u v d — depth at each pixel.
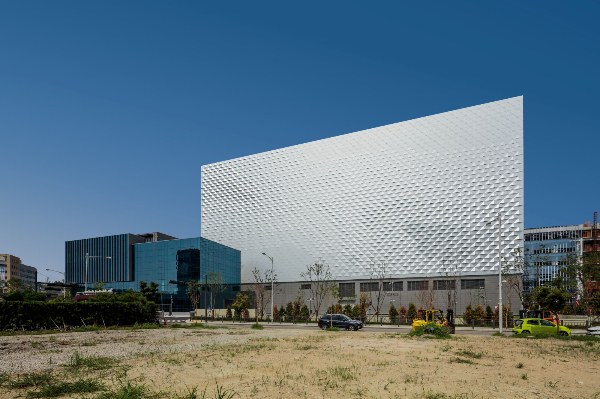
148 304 50.16
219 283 87.88
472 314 62.56
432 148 83.56
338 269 89.88
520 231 73.38
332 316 49.84
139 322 48.78
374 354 21.91
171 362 18.80
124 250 105.81
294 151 100.12
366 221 88.56
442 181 81.62
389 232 85.69
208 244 92.56
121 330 41.03
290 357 20.52
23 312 38.03
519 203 74.19
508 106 77.06
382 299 83.69
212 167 111.31
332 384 14.20
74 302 42.19
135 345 26.64
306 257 94.25
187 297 89.94
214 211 109.00
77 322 42.12
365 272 86.88
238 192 106.31
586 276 65.56
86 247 113.62
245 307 78.88
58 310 40.66
